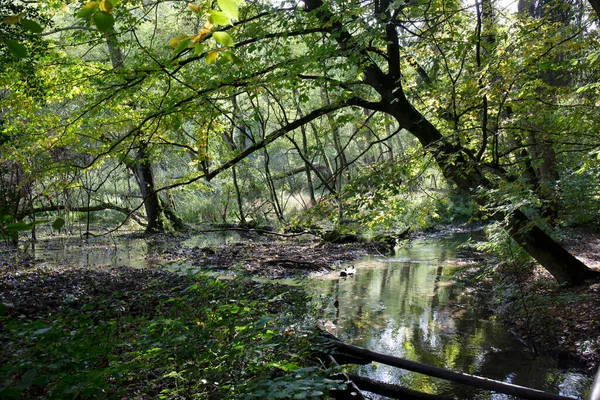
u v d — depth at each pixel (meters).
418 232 23.66
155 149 11.86
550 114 10.68
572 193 16.30
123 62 10.39
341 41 8.94
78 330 5.21
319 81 9.49
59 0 10.33
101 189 26.84
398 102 9.77
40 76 10.08
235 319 5.36
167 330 5.26
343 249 18.77
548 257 10.12
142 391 4.84
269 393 3.60
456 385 6.54
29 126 11.77
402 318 9.73
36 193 19.78
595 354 7.21
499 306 10.43
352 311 10.26
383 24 7.89
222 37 2.44
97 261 16.06
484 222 25.94
